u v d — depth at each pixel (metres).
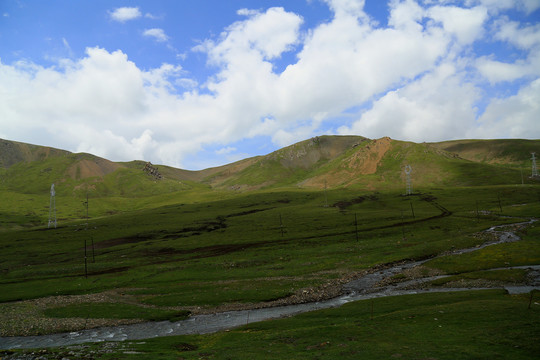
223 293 72.19
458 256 87.88
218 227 199.62
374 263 92.44
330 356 28.09
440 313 39.94
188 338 44.16
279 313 56.53
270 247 133.88
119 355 33.59
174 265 112.06
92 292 84.69
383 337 32.88
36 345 47.53
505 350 25.66
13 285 97.75
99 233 197.88
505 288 58.00
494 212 184.00
